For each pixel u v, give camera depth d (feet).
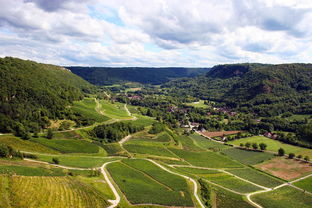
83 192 306.76
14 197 254.06
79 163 444.14
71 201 279.49
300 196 453.17
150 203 326.03
